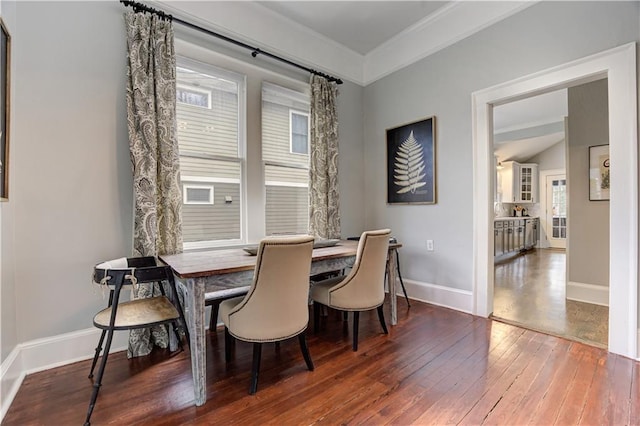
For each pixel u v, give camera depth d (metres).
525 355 2.12
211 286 1.72
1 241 1.68
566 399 1.63
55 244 2.03
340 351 2.23
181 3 2.54
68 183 2.08
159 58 2.32
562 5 2.36
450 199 3.14
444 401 1.63
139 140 2.23
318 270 2.28
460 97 3.03
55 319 2.03
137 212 2.21
